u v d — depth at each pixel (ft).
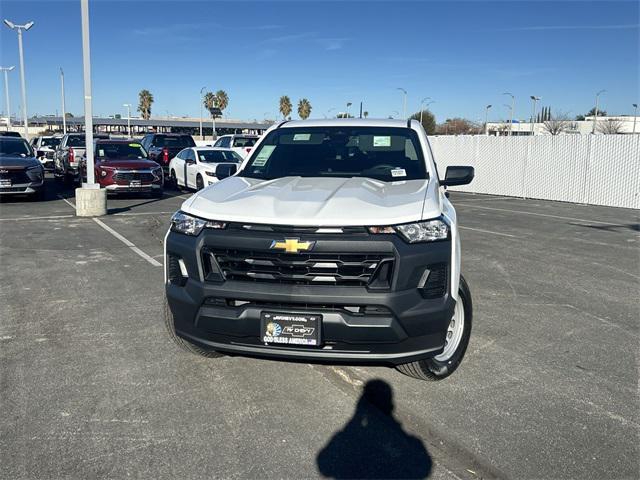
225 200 12.82
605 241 34.86
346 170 15.69
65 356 15.10
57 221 39.70
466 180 16.24
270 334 11.37
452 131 248.52
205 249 11.84
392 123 17.89
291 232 11.33
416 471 10.05
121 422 11.62
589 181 60.59
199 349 14.52
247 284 11.47
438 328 11.66
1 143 52.21
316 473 9.95
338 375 13.99
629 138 56.95
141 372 14.08
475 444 10.94
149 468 10.03
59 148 73.10
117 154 56.13
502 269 26.40
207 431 11.31
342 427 11.53
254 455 10.48
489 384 13.62
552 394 13.12
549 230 39.47
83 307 19.51
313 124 18.15
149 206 49.21
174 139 74.64
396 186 13.92
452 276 11.88
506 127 255.29
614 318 19.07
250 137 74.43
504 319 18.76
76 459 10.28
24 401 12.50
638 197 56.13
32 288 21.93
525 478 9.87
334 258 11.20
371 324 11.03
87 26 41.11
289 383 13.53
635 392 13.30
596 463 10.32
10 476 9.73
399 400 12.73
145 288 22.02
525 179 67.36
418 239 11.43
